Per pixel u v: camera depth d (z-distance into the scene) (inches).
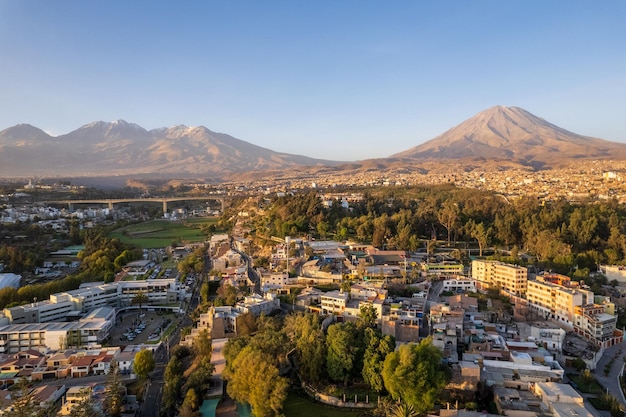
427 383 4667.8
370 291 7603.4
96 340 7450.8
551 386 4842.5
